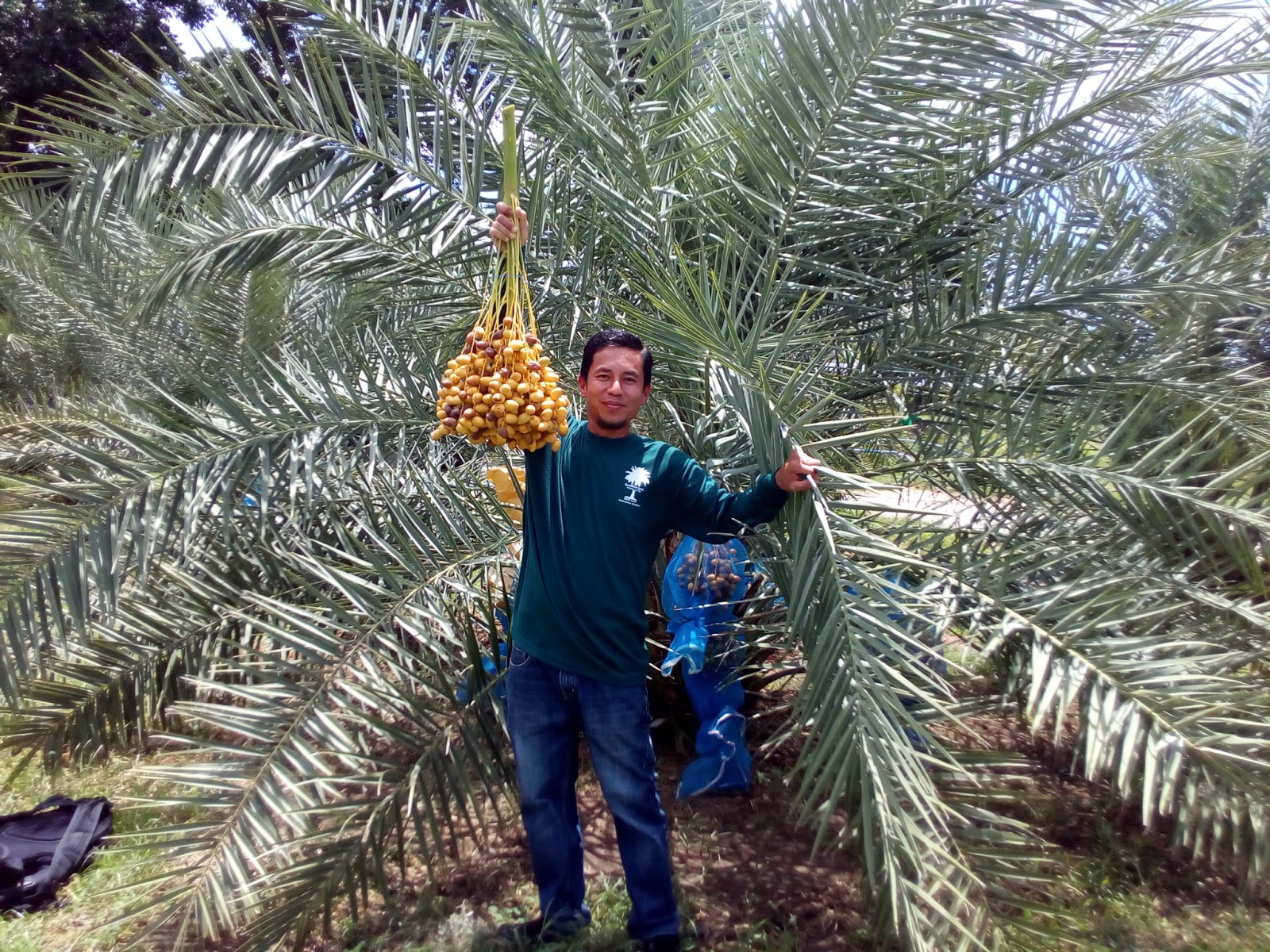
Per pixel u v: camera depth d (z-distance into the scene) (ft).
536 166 11.98
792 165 10.93
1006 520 10.40
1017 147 11.74
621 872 10.73
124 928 9.55
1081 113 11.28
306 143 10.56
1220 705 7.64
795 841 11.32
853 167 11.01
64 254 19.69
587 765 13.61
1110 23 11.29
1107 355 11.42
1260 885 10.07
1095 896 10.23
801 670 11.68
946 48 9.58
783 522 8.73
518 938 9.20
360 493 10.41
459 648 10.37
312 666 8.84
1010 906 8.86
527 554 8.82
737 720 12.00
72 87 54.75
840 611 7.95
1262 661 9.43
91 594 10.11
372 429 10.31
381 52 11.51
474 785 9.38
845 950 9.27
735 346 8.61
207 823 7.89
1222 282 10.47
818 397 10.19
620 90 11.41
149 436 9.74
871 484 8.02
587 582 8.30
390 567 10.14
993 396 11.48
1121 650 8.34
